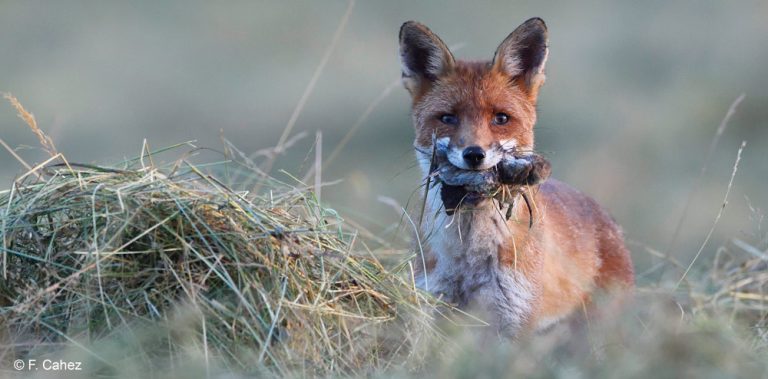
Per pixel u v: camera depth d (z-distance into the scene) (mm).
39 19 40250
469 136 13586
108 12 41875
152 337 11391
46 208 12320
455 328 12734
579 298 14672
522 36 14555
